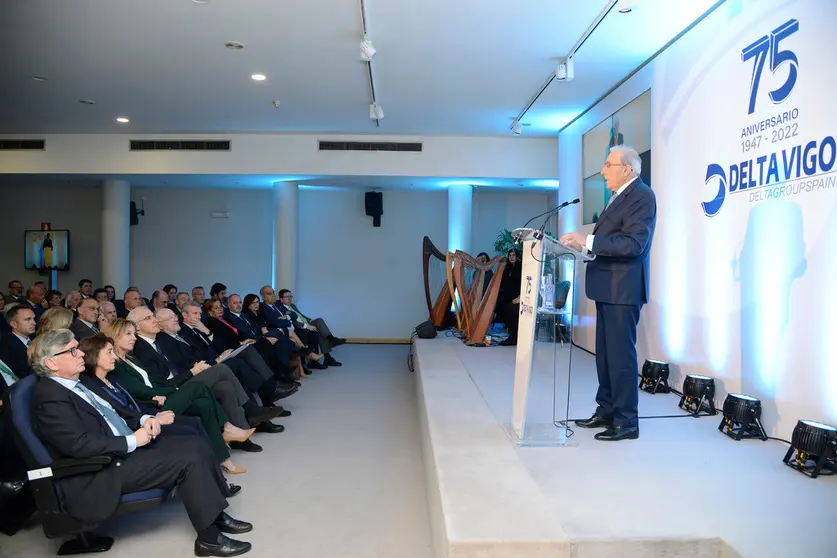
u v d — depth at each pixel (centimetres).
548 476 260
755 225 358
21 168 827
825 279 299
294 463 386
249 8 431
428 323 771
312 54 522
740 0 379
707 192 413
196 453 257
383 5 423
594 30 460
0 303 527
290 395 553
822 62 306
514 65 546
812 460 281
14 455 272
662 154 487
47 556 258
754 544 199
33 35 482
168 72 570
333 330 1007
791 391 321
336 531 284
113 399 284
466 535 200
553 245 301
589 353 657
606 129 633
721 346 391
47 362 243
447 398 404
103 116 734
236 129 807
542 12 433
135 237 1000
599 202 654
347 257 1007
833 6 298
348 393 609
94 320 470
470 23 454
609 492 242
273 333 612
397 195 1009
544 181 869
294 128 801
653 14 428
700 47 428
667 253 473
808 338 310
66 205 990
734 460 285
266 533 281
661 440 317
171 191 998
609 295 308
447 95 643
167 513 303
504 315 732
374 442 436
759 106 358
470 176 842
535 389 330
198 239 1002
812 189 310
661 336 482
